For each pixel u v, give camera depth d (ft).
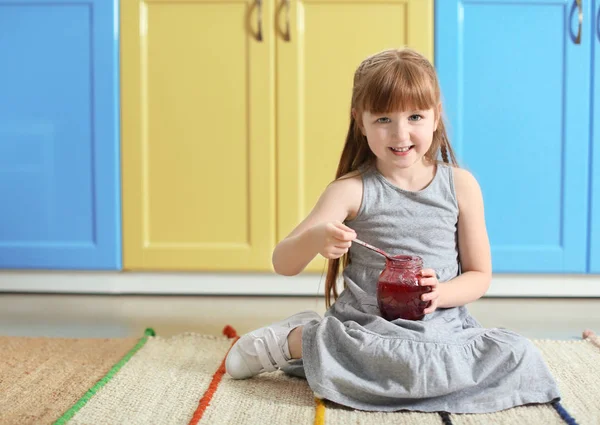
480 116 7.08
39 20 7.14
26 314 6.66
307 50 7.08
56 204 7.27
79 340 5.61
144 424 3.91
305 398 4.33
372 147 4.55
